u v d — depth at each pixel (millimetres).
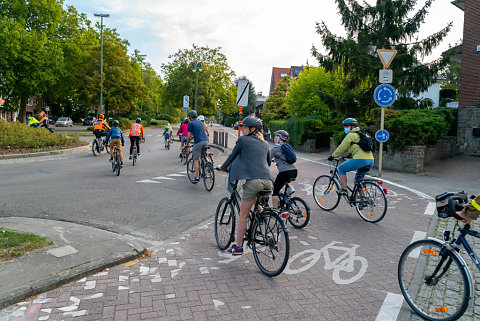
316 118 24516
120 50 40438
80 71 38375
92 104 41625
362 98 20125
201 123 9414
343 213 7070
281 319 3213
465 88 15852
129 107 41875
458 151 16016
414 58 18984
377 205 6328
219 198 8195
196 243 5211
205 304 3436
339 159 6977
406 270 3514
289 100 26438
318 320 3211
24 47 30859
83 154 16297
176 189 9016
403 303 3537
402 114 14516
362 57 19125
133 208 7035
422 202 8086
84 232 5230
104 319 3123
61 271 3852
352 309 3414
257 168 4242
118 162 10734
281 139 5902
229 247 4988
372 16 19656
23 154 14352
